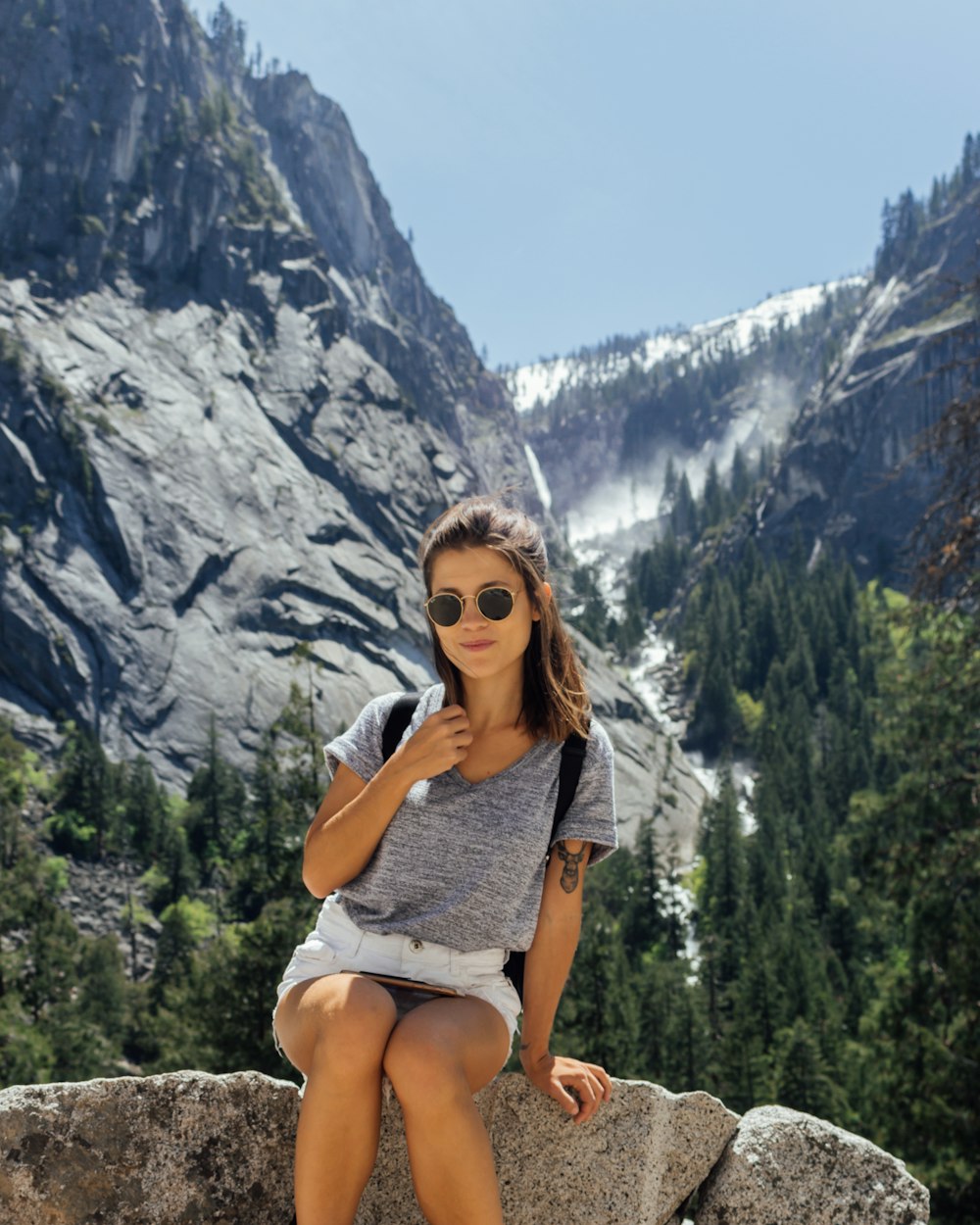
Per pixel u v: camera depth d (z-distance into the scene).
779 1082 35.62
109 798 83.38
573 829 2.90
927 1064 10.70
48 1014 43.22
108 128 146.38
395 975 2.74
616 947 46.47
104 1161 2.79
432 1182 2.48
